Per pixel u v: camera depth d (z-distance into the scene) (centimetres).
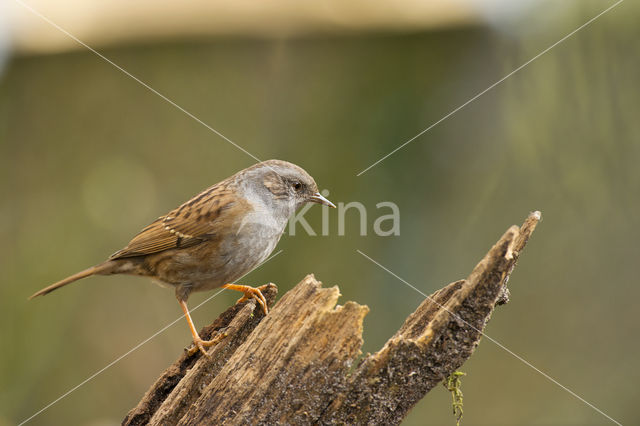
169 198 1288
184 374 662
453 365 538
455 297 537
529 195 1194
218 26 1248
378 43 1219
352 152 1224
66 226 1284
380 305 1202
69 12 1297
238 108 1266
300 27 1233
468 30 1181
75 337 1290
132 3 1284
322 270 1215
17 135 1327
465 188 1221
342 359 534
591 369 1179
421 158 1216
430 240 1218
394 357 529
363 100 1227
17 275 1264
